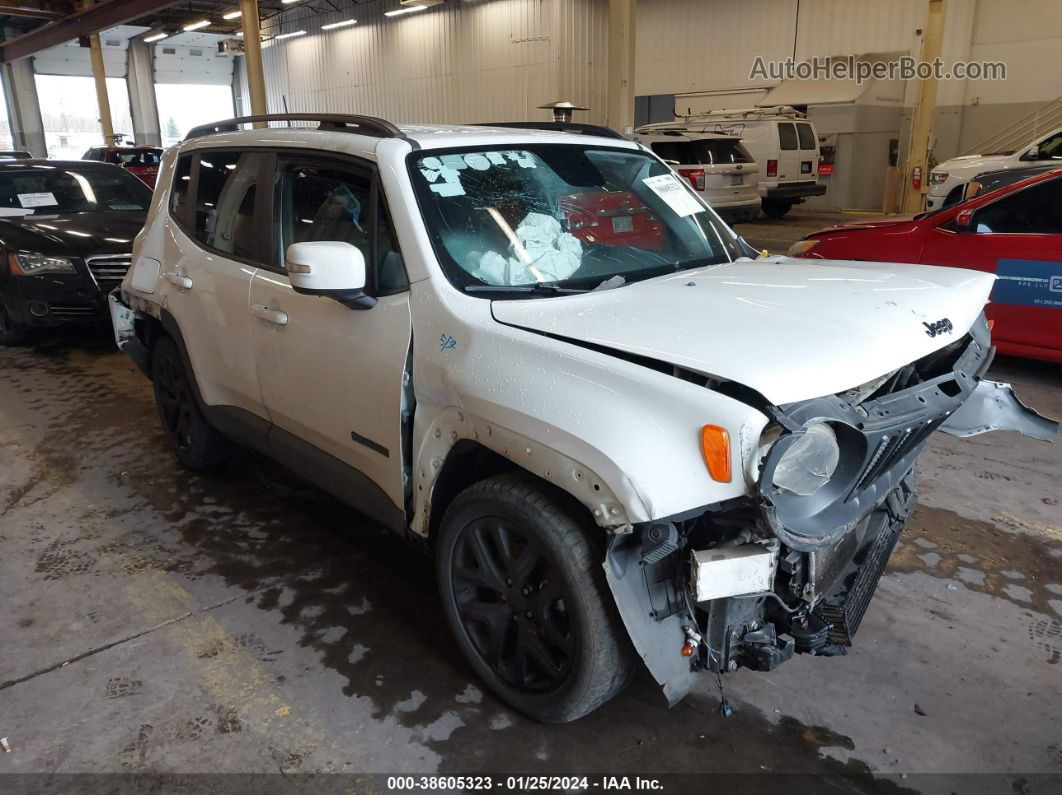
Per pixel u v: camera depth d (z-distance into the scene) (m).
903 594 3.11
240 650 2.83
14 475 4.40
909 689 2.58
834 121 18.61
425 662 2.76
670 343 2.09
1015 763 2.28
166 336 4.14
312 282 2.46
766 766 2.29
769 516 1.84
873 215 17.56
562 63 22.50
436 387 2.43
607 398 2.01
